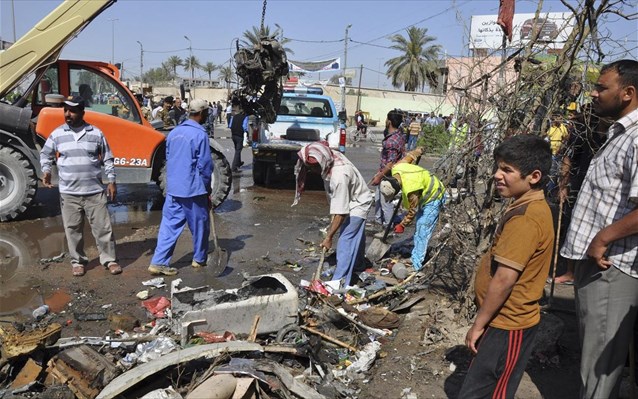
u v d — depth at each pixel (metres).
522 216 2.12
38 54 6.71
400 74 29.03
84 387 3.01
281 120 11.17
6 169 6.77
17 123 6.72
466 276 4.41
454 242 4.52
